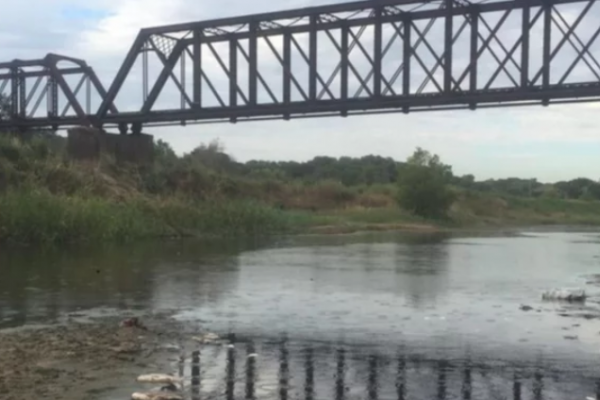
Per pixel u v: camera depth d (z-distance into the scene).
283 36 46.34
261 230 45.75
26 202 31.55
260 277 20.34
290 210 63.38
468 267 24.19
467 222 76.56
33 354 9.91
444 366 9.59
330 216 62.88
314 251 31.28
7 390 8.10
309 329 12.20
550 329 12.30
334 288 17.91
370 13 43.66
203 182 55.00
